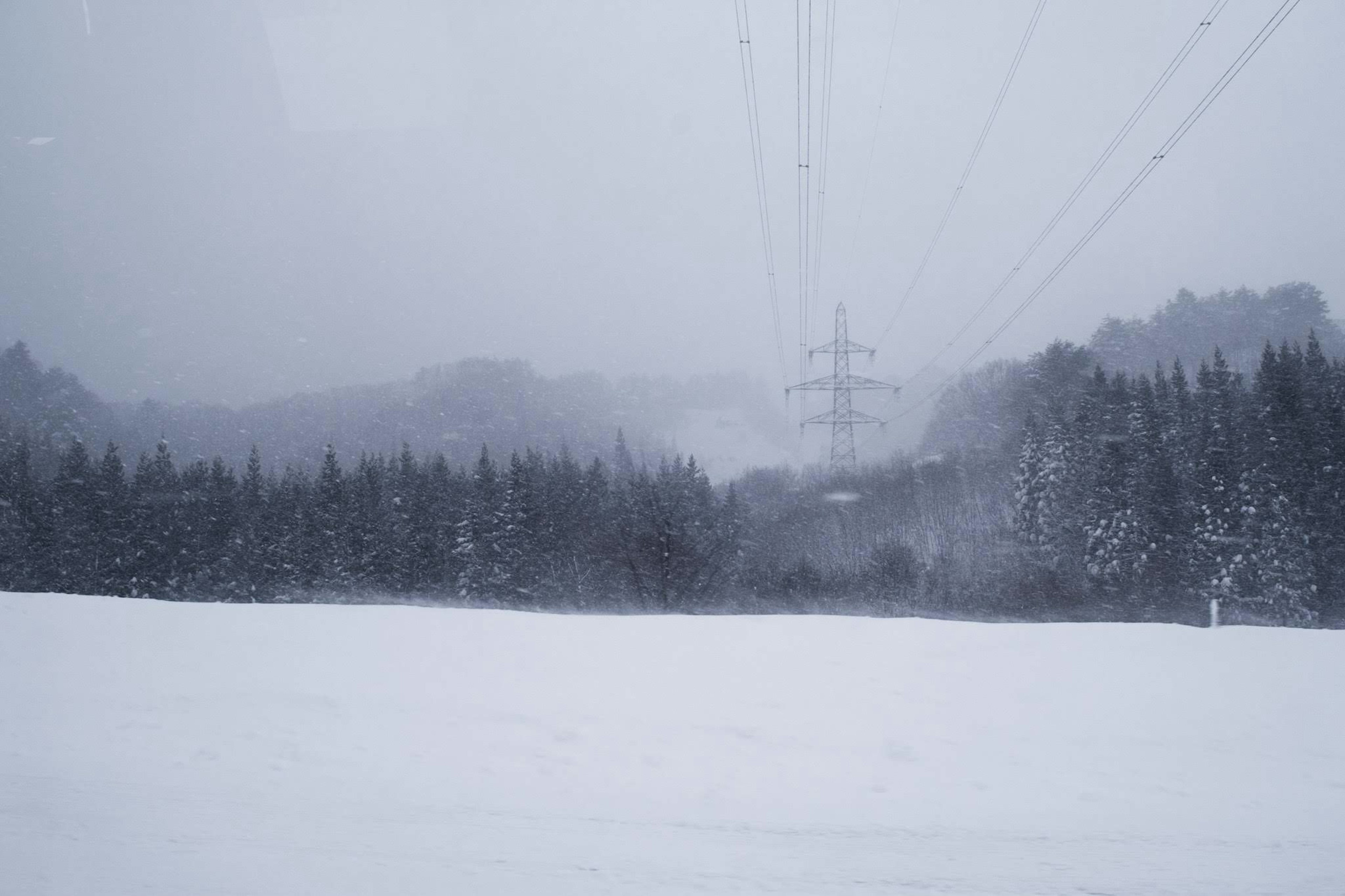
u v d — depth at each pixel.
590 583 34.69
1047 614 34.94
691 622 11.40
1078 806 5.88
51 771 6.03
